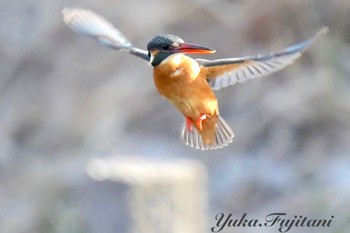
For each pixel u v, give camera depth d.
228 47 14.48
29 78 15.28
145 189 8.02
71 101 14.78
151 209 8.04
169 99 6.41
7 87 15.30
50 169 13.74
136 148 14.12
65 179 13.27
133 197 8.01
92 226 8.14
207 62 6.45
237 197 13.00
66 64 15.12
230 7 14.62
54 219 12.12
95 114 14.58
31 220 12.77
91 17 6.89
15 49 15.43
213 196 13.12
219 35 14.58
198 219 8.27
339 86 13.75
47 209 12.40
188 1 14.59
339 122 13.58
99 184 8.09
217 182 13.32
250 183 13.15
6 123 14.85
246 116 13.95
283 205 12.56
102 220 8.11
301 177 13.06
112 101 14.57
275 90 13.97
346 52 14.09
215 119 6.41
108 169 8.16
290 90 13.87
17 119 14.91
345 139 13.44
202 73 6.41
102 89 14.70
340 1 14.22
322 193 12.49
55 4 15.48
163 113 14.49
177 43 6.37
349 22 14.20
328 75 13.80
